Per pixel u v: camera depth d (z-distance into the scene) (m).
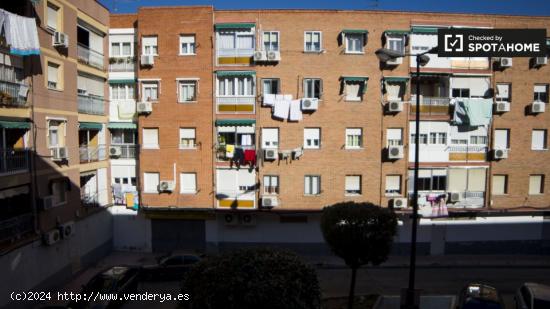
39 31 14.31
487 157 19.73
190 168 19.30
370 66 19.08
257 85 18.94
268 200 18.88
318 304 7.05
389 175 19.59
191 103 19.08
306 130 19.23
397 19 19.00
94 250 18.44
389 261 19.12
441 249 20.17
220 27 18.77
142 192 19.55
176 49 18.97
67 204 16.08
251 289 6.25
